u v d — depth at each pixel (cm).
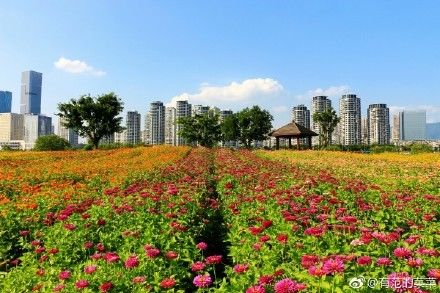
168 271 577
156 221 816
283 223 710
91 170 1998
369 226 719
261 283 434
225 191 1273
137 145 7325
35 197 1145
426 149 4775
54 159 3266
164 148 5009
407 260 477
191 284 634
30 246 751
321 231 580
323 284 402
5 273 652
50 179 1727
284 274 478
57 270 588
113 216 852
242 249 643
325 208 830
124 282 520
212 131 9631
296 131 5791
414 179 1645
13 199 1239
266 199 980
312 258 468
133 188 1150
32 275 578
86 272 518
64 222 800
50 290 503
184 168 2016
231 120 10250
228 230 955
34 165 2534
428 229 713
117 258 564
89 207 948
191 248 688
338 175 1952
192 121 9712
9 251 812
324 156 4050
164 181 1503
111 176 1706
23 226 862
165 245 677
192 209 962
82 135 7144
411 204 967
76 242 703
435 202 979
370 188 1213
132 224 797
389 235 546
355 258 500
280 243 591
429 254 506
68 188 1305
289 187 1224
